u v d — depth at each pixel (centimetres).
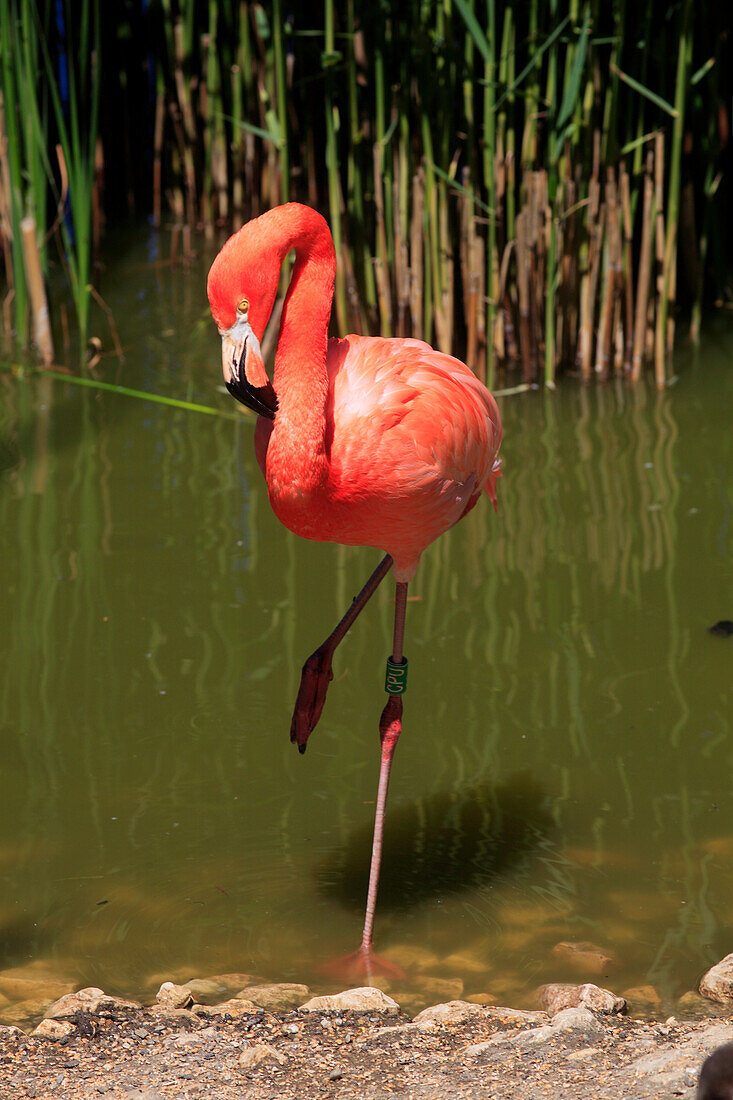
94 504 1092
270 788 742
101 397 1328
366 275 1396
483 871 675
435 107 1350
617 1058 511
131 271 1677
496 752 773
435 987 594
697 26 1470
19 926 632
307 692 678
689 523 1052
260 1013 565
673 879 666
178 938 627
